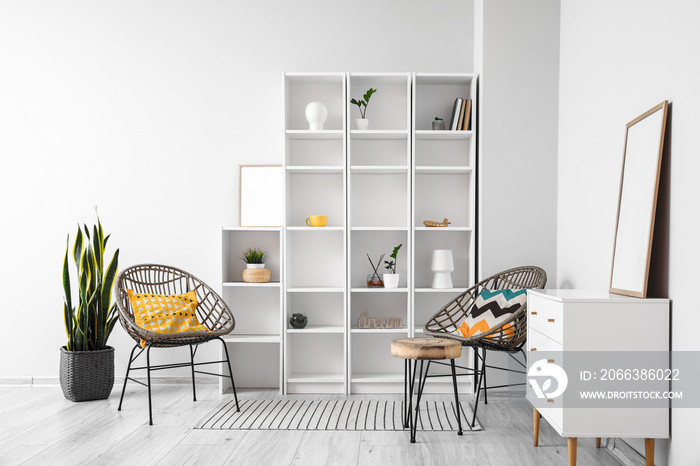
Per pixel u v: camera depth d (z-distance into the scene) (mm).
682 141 2279
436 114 4234
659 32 2469
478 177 3961
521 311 3174
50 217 4250
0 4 4277
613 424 2367
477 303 3521
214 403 3703
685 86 2258
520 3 3891
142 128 4266
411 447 2867
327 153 4242
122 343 4215
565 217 3697
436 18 4246
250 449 2828
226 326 3613
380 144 4227
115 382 4203
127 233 4250
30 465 2607
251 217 4207
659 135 2402
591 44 3268
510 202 3865
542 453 2789
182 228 4246
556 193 3861
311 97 4246
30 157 4250
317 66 4254
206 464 2627
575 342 2379
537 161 3863
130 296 3637
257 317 4207
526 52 3879
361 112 4223
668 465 2369
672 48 2357
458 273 4199
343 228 3949
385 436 3035
